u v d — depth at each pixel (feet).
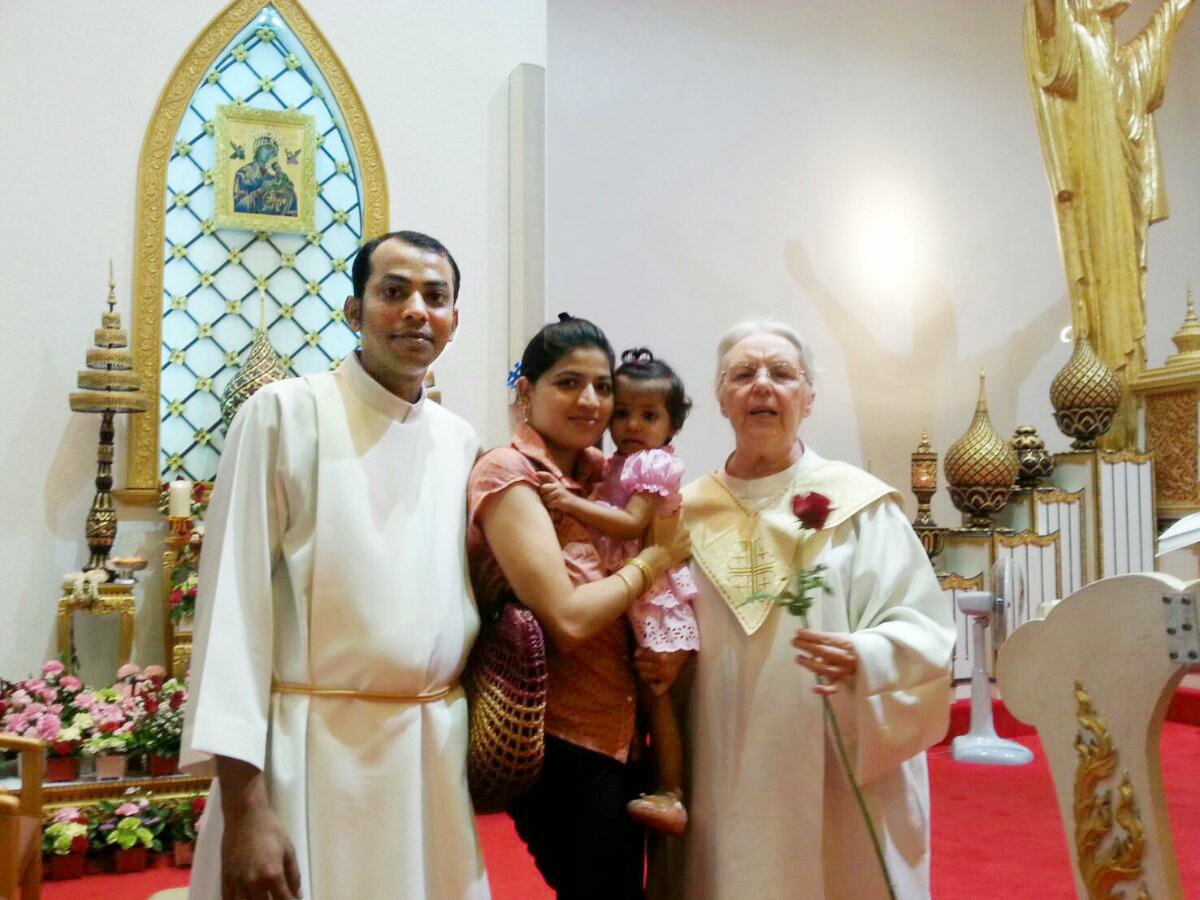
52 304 16.37
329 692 6.44
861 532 7.72
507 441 18.42
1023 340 26.99
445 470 7.11
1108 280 22.07
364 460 6.72
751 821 7.22
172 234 17.26
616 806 6.97
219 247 17.57
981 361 26.43
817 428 24.35
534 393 7.31
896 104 25.77
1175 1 22.49
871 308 25.14
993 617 18.12
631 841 7.28
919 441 25.48
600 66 22.40
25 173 16.30
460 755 6.75
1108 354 22.13
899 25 25.95
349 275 18.33
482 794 6.78
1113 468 21.25
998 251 26.86
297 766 6.29
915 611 7.45
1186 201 29.86
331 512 6.56
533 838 7.20
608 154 22.34
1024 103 27.50
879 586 7.54
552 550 6.72
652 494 7.14
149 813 13.52
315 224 18.04
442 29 18.70
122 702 14.33
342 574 6.49
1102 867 6.97
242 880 5.93
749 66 23.99
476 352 18.42
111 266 16.43
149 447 16.71
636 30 22.80
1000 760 17.47
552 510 7.16
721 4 23.76
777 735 7.27
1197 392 20.94
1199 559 17.72
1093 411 21.47
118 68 16.87
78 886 12.69
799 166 24.45
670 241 22.86
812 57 24.79
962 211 26.45
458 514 7.08
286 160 17.85
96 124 16.71
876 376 25.09
